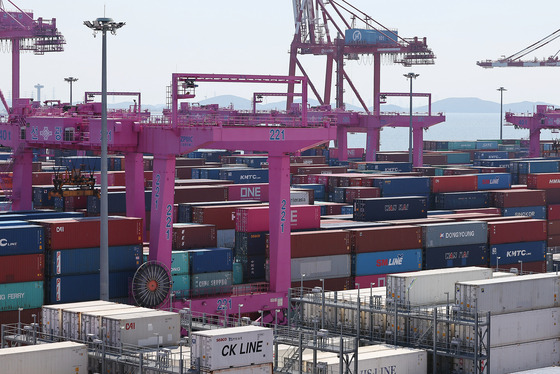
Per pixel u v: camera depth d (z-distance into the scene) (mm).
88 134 70750
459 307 53781
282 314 68188
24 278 58531
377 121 151375
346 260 71562
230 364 42656
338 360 50250
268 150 67438
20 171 77625
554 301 57281
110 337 46250
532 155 157000
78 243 60531
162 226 64938
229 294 67438
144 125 67688
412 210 85000
